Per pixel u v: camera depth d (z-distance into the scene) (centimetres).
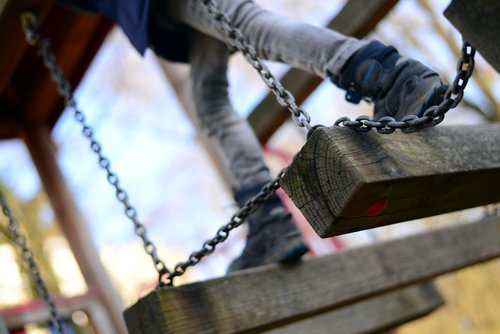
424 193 142
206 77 223
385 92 157
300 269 218
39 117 404
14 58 280
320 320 293
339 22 320
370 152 132
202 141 340
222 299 194
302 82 328
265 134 348
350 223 137
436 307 318
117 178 193
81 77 377
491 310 1035
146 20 204
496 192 168
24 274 777
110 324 378
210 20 194
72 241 394
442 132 153
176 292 185
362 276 236
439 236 274
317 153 132
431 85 147
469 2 139
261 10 186
